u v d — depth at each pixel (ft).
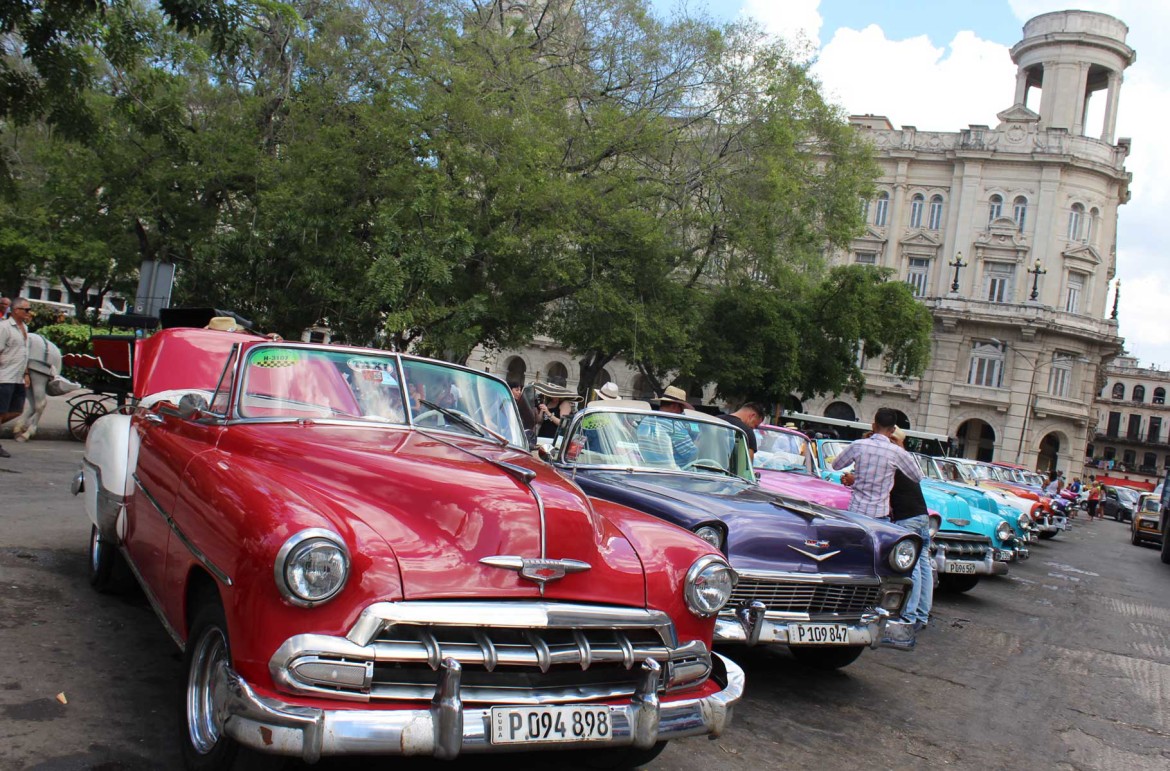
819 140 89.97
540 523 11.07
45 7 36.94
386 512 10.83
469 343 63.77
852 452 25.68
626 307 71.15
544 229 63.98
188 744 11.09
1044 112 179.42
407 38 72.79
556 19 78.02
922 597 26.02
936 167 175.32
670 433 23.77
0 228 91.20
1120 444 302.86
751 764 14.83
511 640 10.56
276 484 11.01
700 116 77.46
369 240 67.10
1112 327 174.09
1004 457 167.22
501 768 12.94
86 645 15.90
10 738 11.84
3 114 40.42
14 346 35.81
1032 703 21.91
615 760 13.07
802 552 18.94
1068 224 169.17
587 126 71.77
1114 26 177.47
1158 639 34.06
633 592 11.54
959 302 169.78
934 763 16.52
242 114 73.05
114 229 78.54
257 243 60.44
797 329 98.68
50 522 25.27
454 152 63.10
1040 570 53.83
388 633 9.98
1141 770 17.84
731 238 78.18
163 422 16.14
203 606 11.35
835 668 22.49
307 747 9.23
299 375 14.67
